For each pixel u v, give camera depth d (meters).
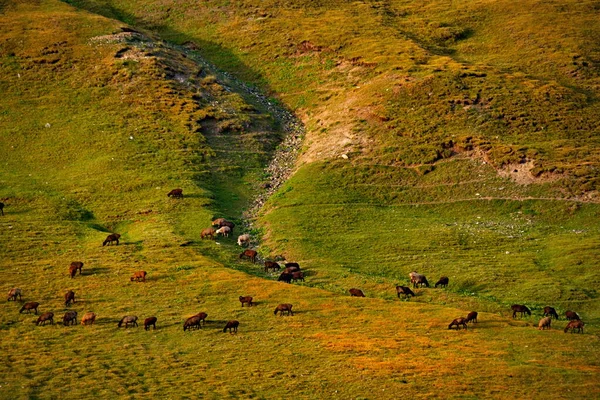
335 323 68.94
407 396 52.59
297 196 109.94
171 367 59.38
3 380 56.25
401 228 98.06
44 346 64.00
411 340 63.88
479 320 68.94
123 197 111.69
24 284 79.94
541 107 125.00
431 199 107.25
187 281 80.75
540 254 87.38
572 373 55.75
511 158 110.00
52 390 54.75
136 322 69.50
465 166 112.25
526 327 67.00
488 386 53.78
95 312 72.69
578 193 101.19
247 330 67.56
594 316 71.81
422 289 78.88
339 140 126.38
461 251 89.50
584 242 88.19
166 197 110.19
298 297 75.94
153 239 95.12
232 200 113.12
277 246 94.06
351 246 92.62
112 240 93.81
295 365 59.09
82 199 111.38
